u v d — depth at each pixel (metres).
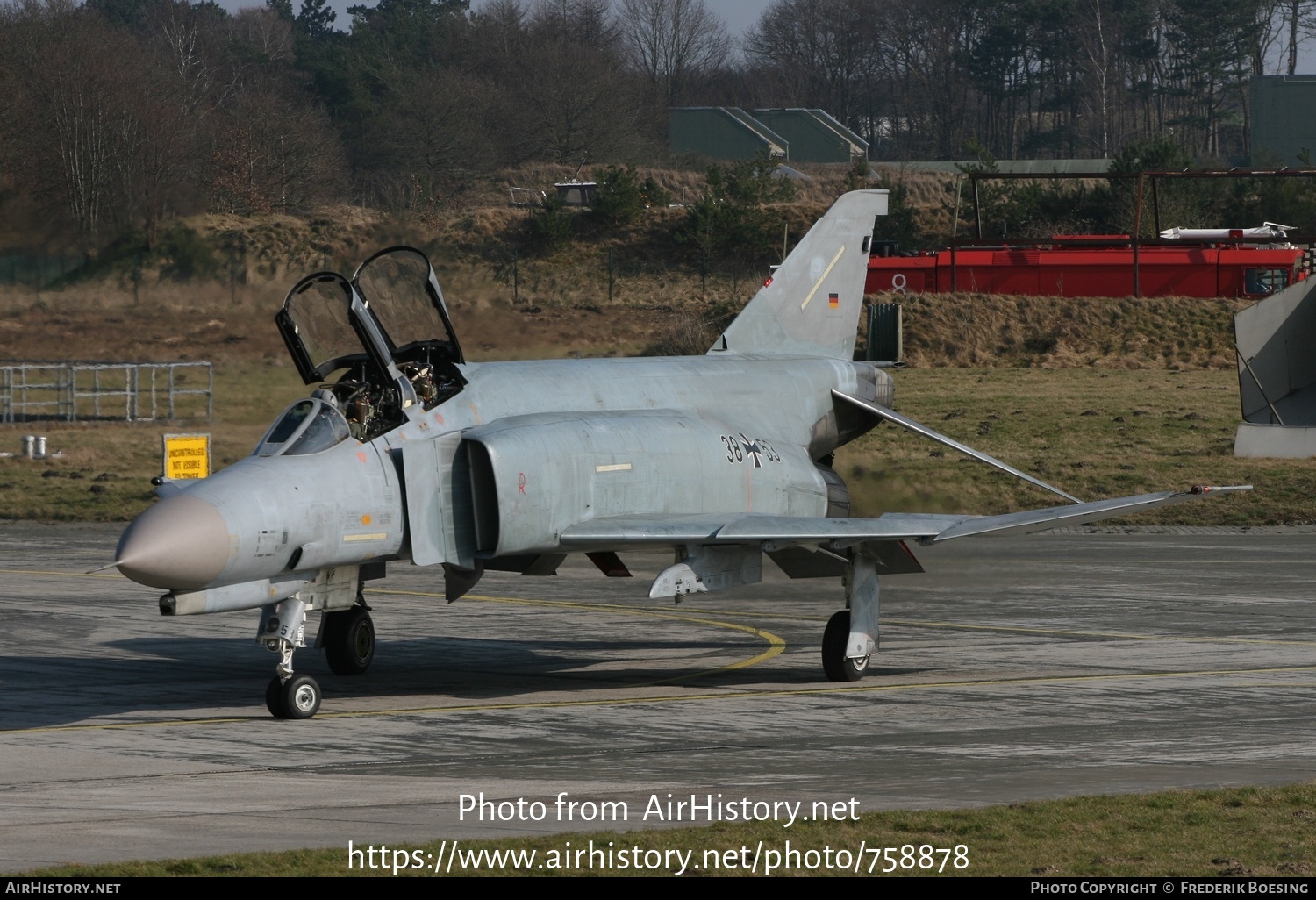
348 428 49.34
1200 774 38.84
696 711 49.06
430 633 66.75
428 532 50.38
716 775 39.00
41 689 53.25
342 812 34.81
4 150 176.50
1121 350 196.00
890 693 52.12
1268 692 51.41
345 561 48.47
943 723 46.56
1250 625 66.50
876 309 74.19
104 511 107.19
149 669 57.50
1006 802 35.66
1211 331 198.25
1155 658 58.72
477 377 54.69
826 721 47.03
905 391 167.50
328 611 56.25
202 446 112.19
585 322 194.88
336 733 45.25
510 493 49.81
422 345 54.19
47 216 178.50
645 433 55.59
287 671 47.69
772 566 89.25
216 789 37.50
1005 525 51.78
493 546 51.09
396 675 56.91
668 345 185.75
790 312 69.19
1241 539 98.25
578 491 52.53
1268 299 133.00
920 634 65.31
